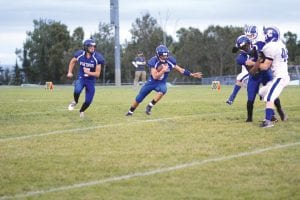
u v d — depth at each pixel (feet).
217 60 337.11
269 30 54.90
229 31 337.72
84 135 49.96
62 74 358.84
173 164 36.88
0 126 57.06
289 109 72.79
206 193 30.07
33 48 364.99
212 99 97.81
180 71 65.46
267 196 29.35
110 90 148.97
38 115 68.28
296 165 36.17
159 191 30.55
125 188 31.22
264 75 57.36
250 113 58.90
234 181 32.37
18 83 363.15
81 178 33.50
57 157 39.63
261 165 36.29
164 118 62.95
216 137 47.83
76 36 365.40
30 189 31.30
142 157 39.24
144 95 65.92
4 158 39.40
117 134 50.24
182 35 348.18
